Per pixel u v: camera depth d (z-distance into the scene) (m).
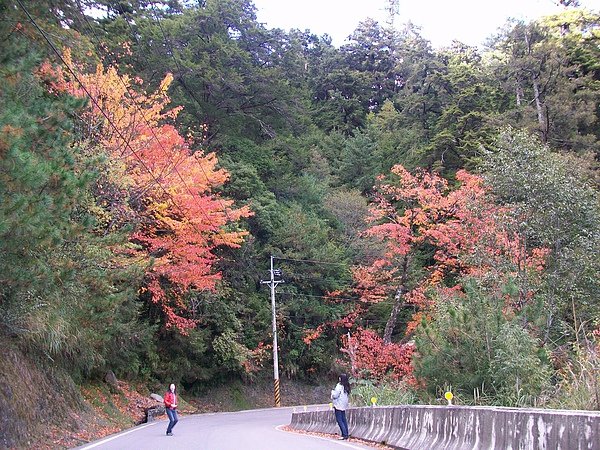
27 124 9.17
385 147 56.66
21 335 13.46
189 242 22.94
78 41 18.39
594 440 6.13
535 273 21.23
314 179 49.69
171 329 31.25
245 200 39.22
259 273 40.56
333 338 43.38
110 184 18.20
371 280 35.91
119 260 16.58
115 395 25.06
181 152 21.64
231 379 39.34
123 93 20.83
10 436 12.31
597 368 9.81
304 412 19.36
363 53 81.19
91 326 15.68
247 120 44.84
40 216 8.93
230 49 40.91
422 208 30.50
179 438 15.06
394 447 11.43
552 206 21.64
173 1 42.12
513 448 7.59
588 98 38.53
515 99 47.34
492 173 23.41
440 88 57.53
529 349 14.14
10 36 11.32
